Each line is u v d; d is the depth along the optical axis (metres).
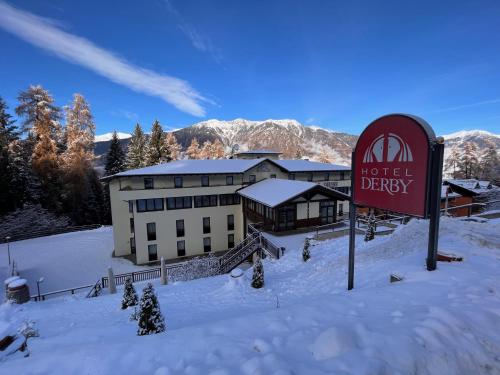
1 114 33.84
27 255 25.58
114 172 49.84
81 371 3.40
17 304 13.03
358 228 21.23
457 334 3.36
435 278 5.35
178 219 26.56
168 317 9.34
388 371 2.84
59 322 10.14
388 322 3.77
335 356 3.09
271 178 31.08
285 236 21.02
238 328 3.95
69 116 37.59
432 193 5.20
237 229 29.20
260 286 11.87
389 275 6.70
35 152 33.53
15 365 3.71
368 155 6.09
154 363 3.34
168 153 55.09
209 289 13.47
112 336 7.14
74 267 23.47
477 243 7.68
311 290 9.52
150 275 19.31
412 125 5.12
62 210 36.91
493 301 4.13
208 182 27.75
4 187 30.77
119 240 26.83
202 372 3.00
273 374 2.80
